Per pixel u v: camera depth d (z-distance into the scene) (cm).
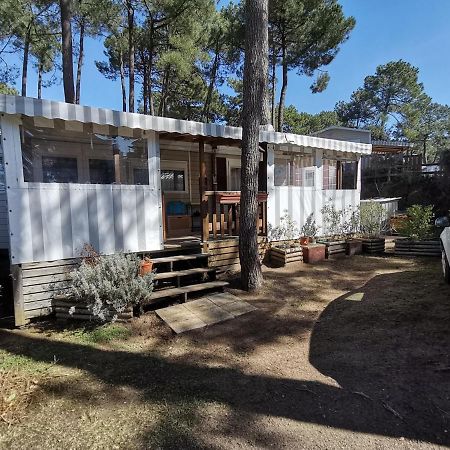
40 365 330
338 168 909
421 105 3969
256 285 548
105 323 430
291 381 293
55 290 475
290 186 770
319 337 383
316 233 827
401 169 1577
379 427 228
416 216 824
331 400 262
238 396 272
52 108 428
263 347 366
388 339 360
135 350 365
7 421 243
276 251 721
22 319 449
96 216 511
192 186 919
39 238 463
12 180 441
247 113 537
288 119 3094
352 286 570
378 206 994
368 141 1875
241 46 1720
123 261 454
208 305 484
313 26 1569
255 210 548
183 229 813
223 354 352
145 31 1585
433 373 288
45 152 473
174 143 824
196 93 2170
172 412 252
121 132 533
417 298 477
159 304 489
